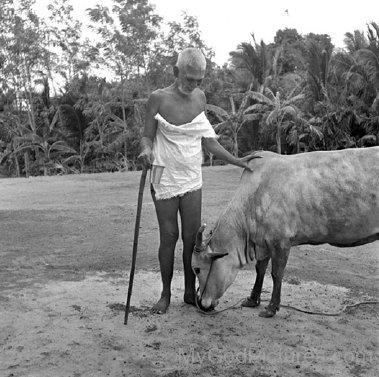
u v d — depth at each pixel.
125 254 7.72
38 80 37.31
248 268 6.94
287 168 4.84
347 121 28.64
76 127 33.78
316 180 4.75
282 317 5.04
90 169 34.72
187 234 5.19
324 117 28.61
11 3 36.44
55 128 34.66
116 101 35.25
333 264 7.28
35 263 7.20
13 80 37.16
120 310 5.18
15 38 36.25
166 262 5.14
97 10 34.62
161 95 4.93
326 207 4.72
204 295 4.98
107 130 34.62
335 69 30.16
